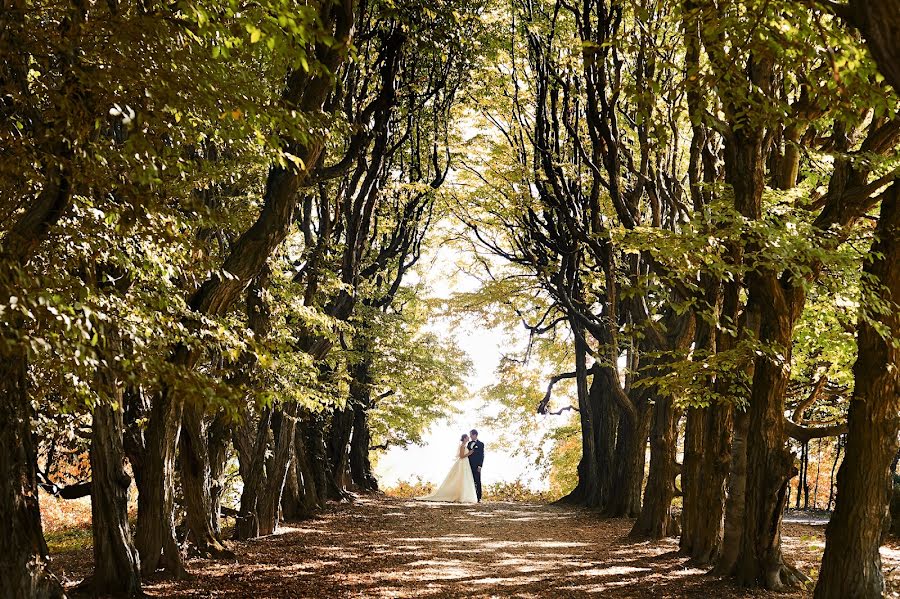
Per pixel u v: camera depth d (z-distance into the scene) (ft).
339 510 69.10
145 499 34.24
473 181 73.61
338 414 84.94
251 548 44.04
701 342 40.47
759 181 32.22
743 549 34.14
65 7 18.31
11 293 13.65
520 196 65.05
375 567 39.50
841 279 27.48
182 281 30.71
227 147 30.91
